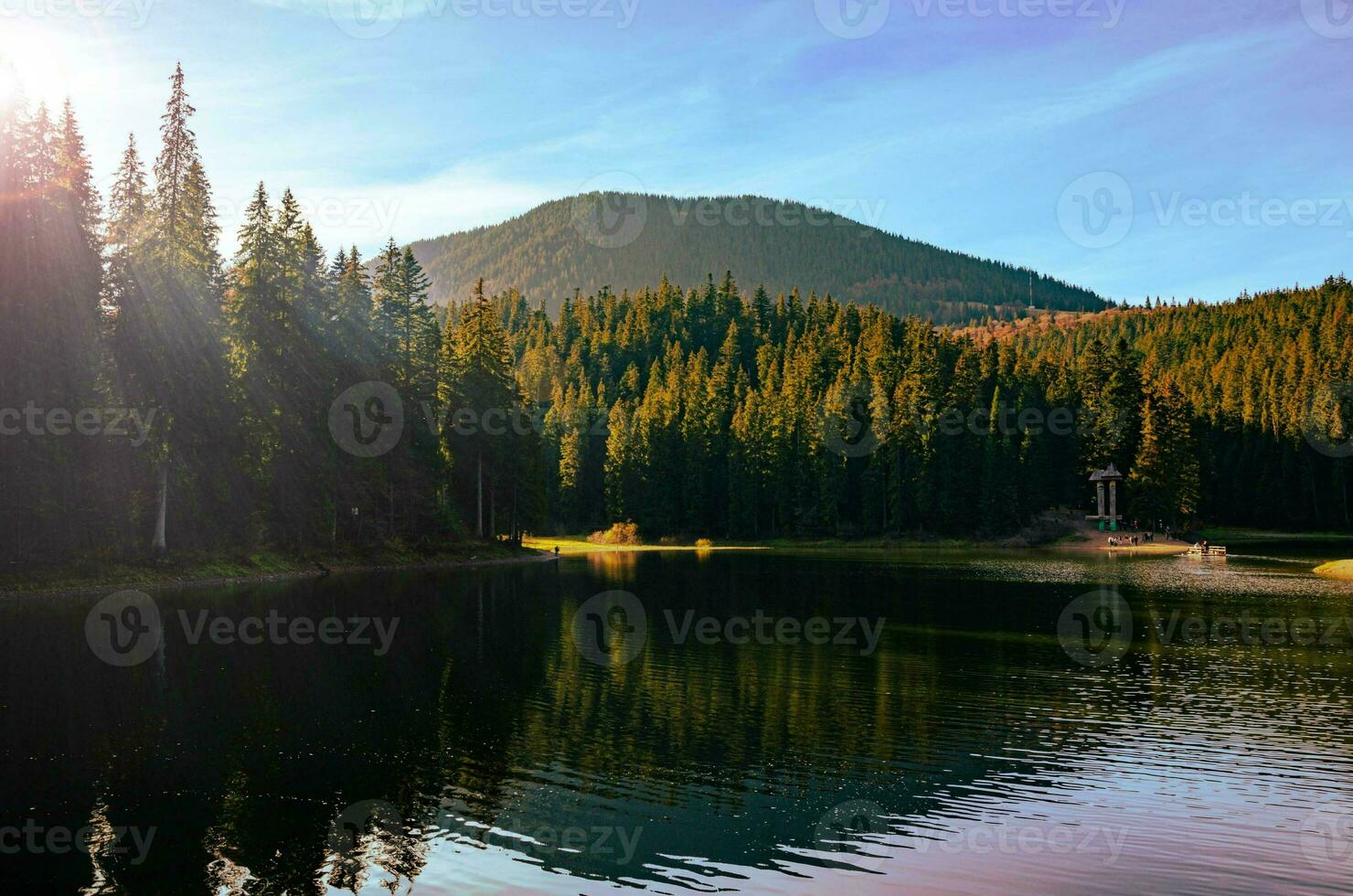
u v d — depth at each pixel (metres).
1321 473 110.19
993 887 10.84
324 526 51.25
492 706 19.12
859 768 15.21
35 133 38.44
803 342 136.00
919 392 104.06
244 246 48.81
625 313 177.00
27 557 36.22
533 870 11.06
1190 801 13.80
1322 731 17.95
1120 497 102.19
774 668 23.91
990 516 96.69
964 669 24.02
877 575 54.84
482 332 70.38
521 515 74.50
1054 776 14.97
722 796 13.79
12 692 19.47
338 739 16.39
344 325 56.84
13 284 36.47
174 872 10.80
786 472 105.62
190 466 43.00
